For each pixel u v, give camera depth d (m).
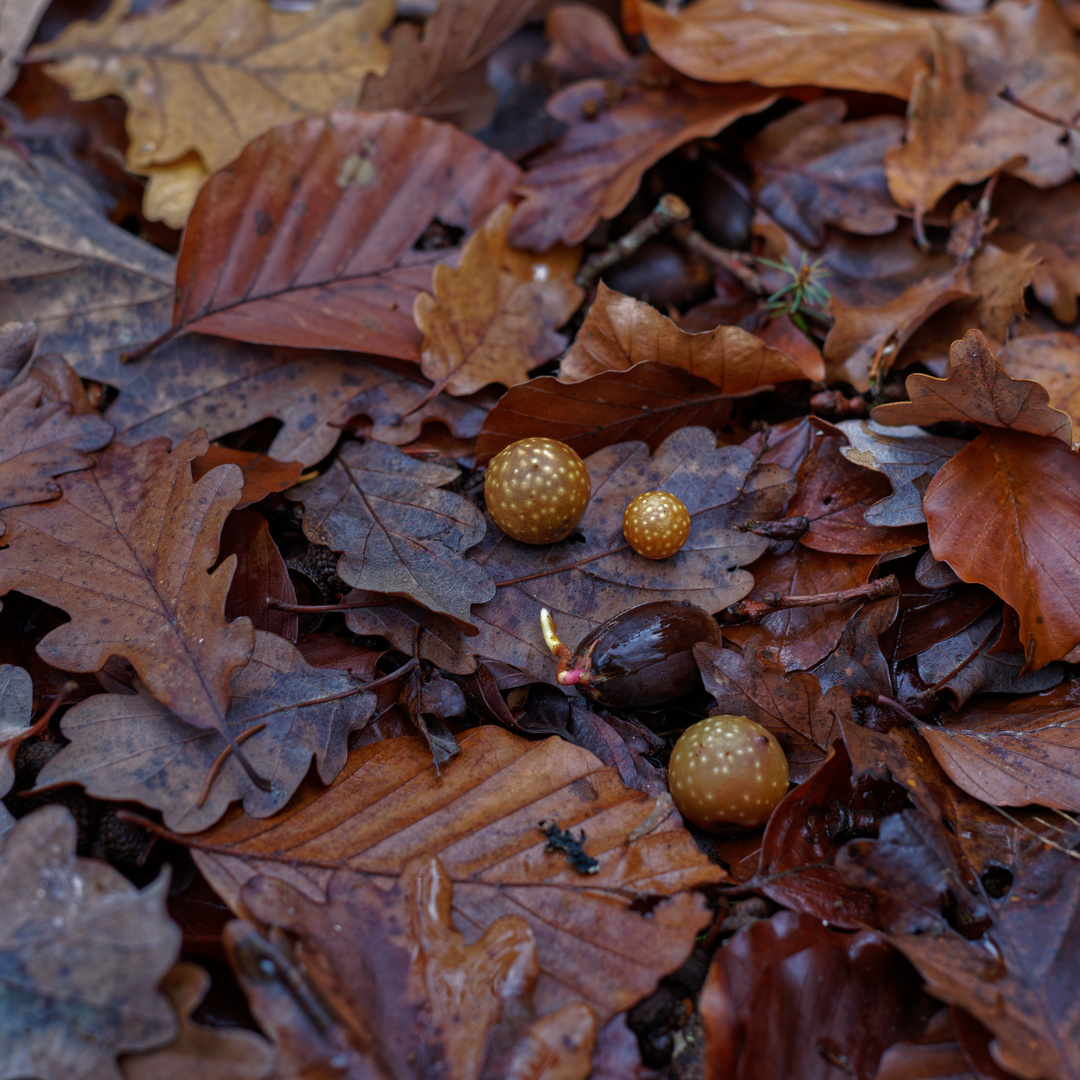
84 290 0.30
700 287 0.32
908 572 0.28
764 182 0.32
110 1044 0.22
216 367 0.30
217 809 0.24
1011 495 0.27
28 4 0.34
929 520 0.27
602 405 0.28
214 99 0.33
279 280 0.30
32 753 0.25
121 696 0.25
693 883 0.24
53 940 0.22
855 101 0.33
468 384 0.29
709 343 0.28
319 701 0.25
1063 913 0.24
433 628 0.27
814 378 0.30
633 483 0.28
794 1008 0.23
